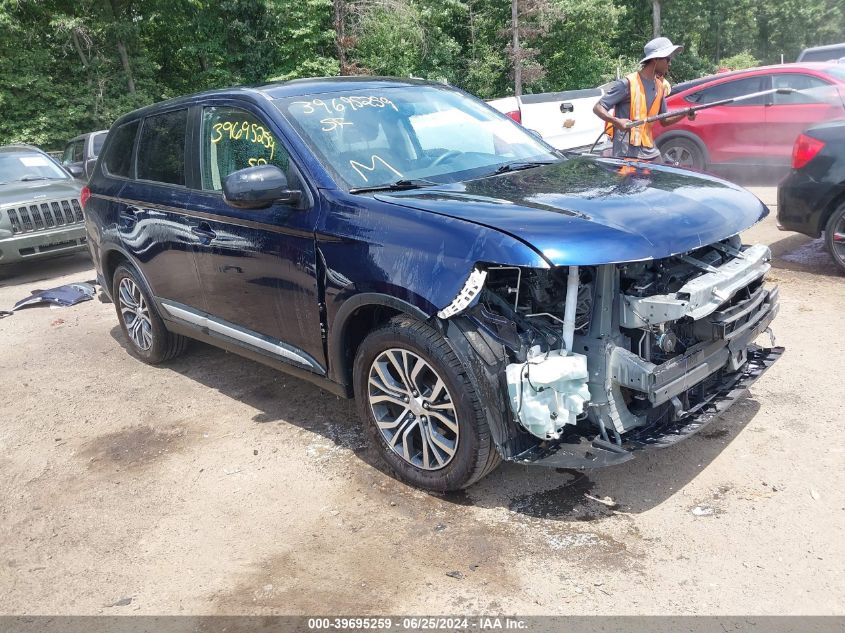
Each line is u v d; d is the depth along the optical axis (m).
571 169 3.88
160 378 5.32
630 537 3.01
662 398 2.91
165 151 4.77
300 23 25.19
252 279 4.00
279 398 4.77
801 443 3.60
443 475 3.31
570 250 2.76
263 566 3.05
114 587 3.02
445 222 3.06
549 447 3.08
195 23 25.22
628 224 2.93
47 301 7.65
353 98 4.16
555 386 2.91
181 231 4.48
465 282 2.92
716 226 3.11
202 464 3.99
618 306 2.99
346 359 3.64
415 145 4.02
